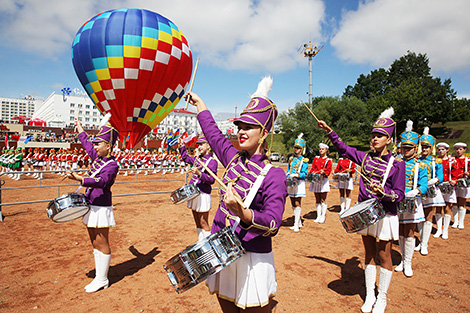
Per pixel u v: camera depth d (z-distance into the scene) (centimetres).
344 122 4831
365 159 404
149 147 3891
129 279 450
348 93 8319
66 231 694
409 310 378
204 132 253
